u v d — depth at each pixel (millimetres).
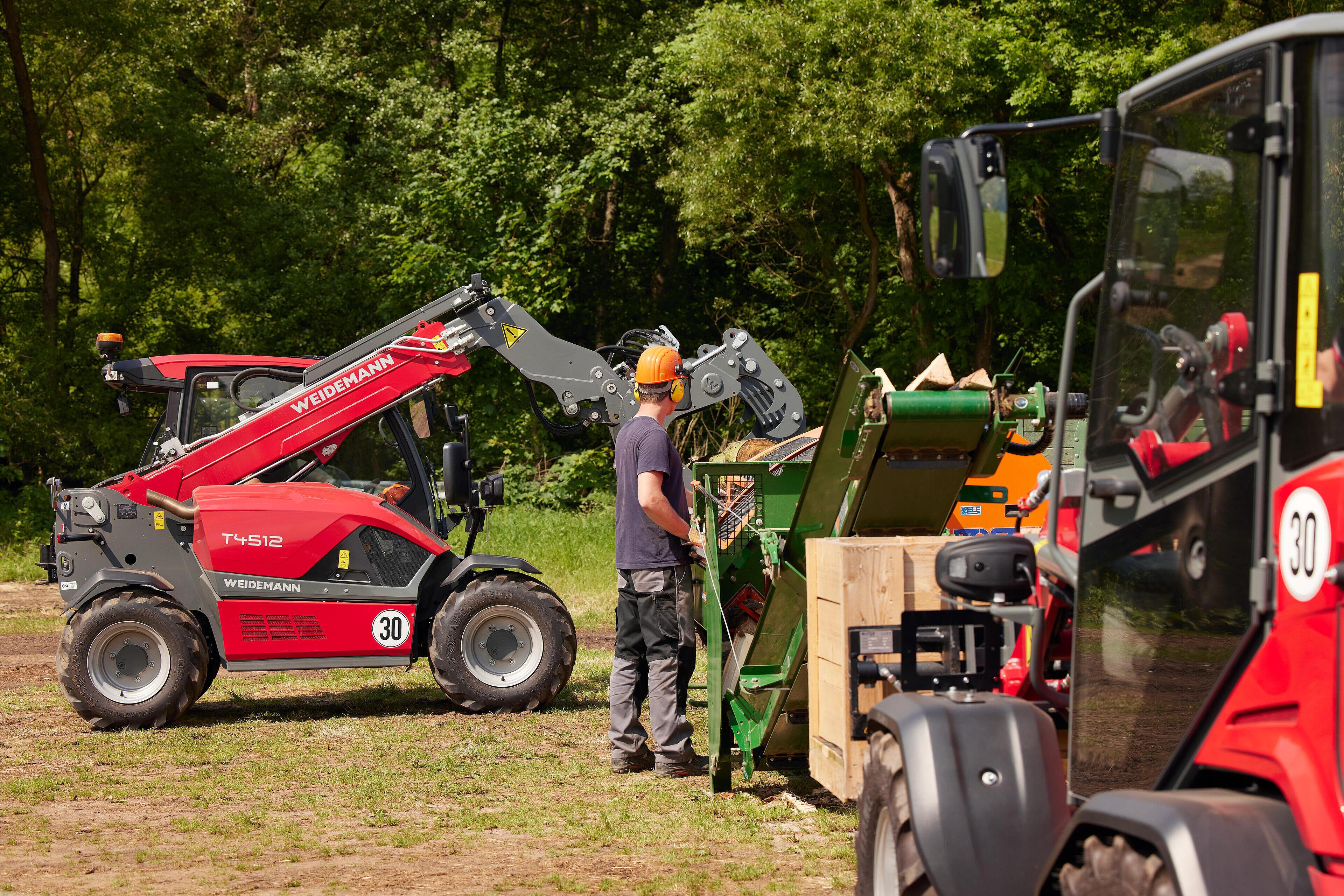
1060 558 3195
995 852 2852
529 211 21922
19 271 23297
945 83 18406
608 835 5109
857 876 3658
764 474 5957
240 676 9617
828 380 26234
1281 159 2244
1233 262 2375
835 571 4375
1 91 21422
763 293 28703
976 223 2834
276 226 22719
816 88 19156
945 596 3537
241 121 24453
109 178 23500
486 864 4742
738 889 4375
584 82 26469
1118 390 2809
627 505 6098
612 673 6359
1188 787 2418
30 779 6145
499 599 7879
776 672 5566
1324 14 2254
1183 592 2475
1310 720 2064
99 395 21359
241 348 22609
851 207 24562
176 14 23906
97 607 7441
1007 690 3918
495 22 27781
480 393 20906
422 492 8367
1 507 19703
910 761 2998
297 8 26094
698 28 21578
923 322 22156
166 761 6602
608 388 8617
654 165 25656
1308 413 2156
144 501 7711
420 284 21047
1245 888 2043
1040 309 21609
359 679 9453
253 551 7574
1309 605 2074
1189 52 17562
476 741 7047
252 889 4430
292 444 8039
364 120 24375
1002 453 4484
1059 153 20156
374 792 5883
